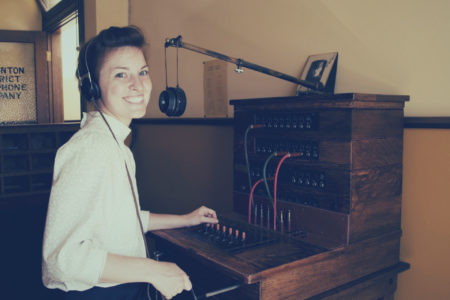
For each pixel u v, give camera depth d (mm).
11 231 3812
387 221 1458
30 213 4047
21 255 3318
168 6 2988
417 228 1575
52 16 4957
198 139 2709
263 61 2197
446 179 1477
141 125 3312
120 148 1203
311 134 1417
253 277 1065
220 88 2496
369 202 1377
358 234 1349
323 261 1250
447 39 1460
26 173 3938
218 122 2471
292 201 1511
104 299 1159
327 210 1376
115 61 1180
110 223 1107
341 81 1809
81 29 3627
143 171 3328
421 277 1577
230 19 2412
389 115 1431
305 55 1967
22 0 5777
